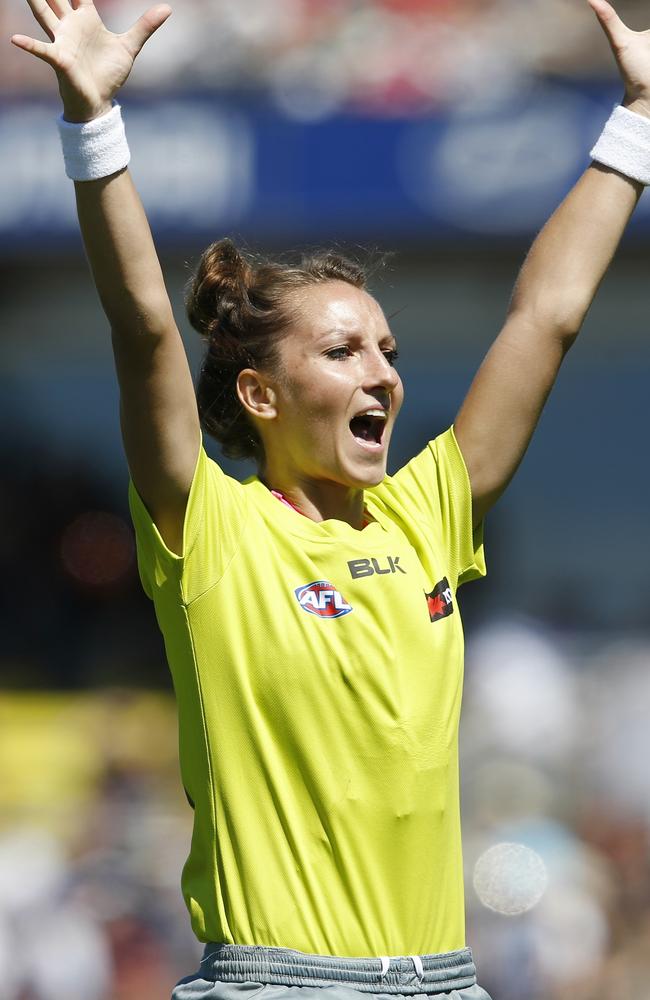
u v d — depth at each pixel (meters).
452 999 11.62
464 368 48.38
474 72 41.31
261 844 11.52
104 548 42.75
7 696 38.31
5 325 49.62
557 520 47.94
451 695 12.16
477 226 41.03
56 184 41.06
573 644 40.59
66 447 48.50
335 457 12.49
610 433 48.44
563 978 28.42
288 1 41.81
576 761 33.88
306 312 12.62
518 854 29.75
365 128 41.41
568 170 40.56
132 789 34.28
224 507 12.05
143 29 11.81
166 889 29.97
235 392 13.06
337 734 11.64
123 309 11.52
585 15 40.81
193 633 11.88
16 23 41.00
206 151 41.41
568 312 13.33
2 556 42.06
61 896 29.22
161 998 28.62
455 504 13.17
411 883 11.59
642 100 13.67
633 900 29.86
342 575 12.06
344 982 11.22
